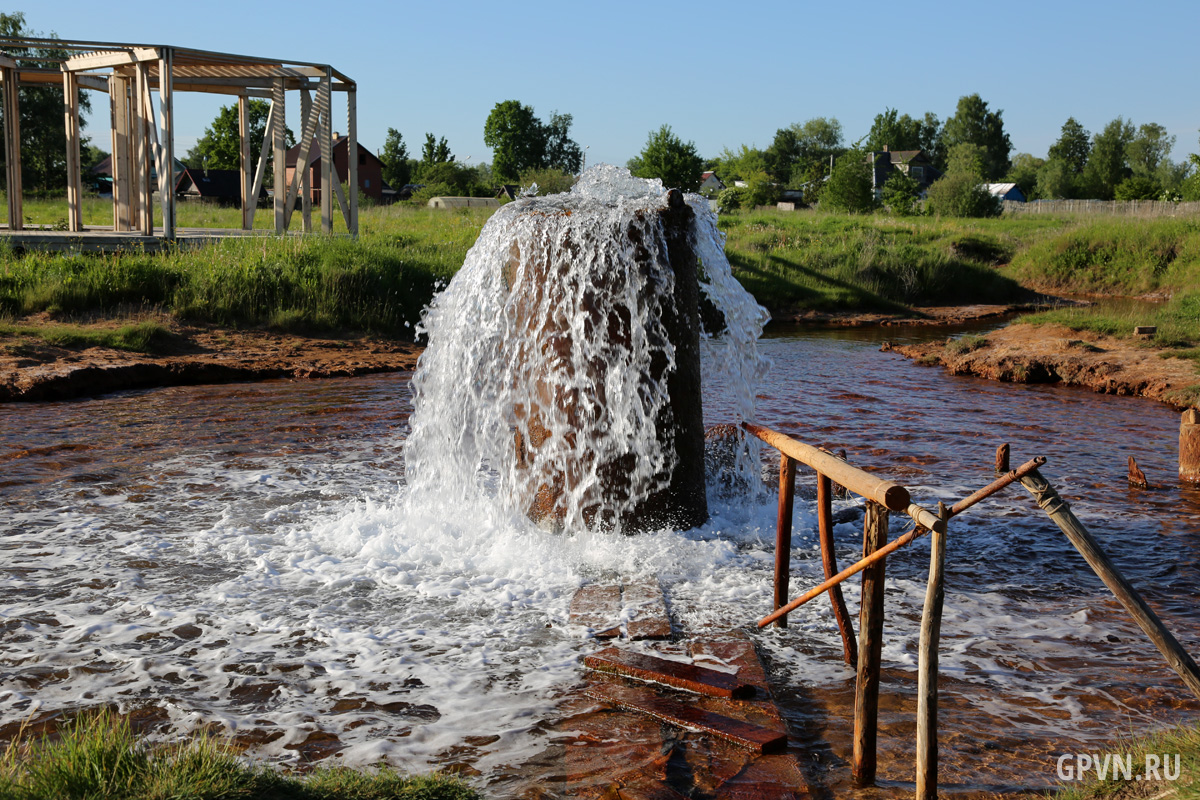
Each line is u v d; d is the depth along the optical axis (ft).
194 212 132.36
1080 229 121.49
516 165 402.72
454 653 16.44
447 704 14.53
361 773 12.14
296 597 18.98
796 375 52.75
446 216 125.39
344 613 18.19
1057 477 29.76
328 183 84.43
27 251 64.80
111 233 78.59
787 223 131.85
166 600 18.66
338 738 13.41
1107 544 23.20
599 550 21.59
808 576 20.57
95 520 23.71
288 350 54.54
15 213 87.86
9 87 85.71
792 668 16.02
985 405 43.37
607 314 21.95
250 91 91.61
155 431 34.42
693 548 21.89
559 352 22.21
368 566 20.76
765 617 16.71
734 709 14.15
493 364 24.36
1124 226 118.62
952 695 15.10
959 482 29.12
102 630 17.13
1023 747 13.37
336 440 33.71
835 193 207.62
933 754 10.59
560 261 22.09
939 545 10.64
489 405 24.57
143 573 20.13
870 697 12.09
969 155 408.05
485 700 14.67
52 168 223.51
